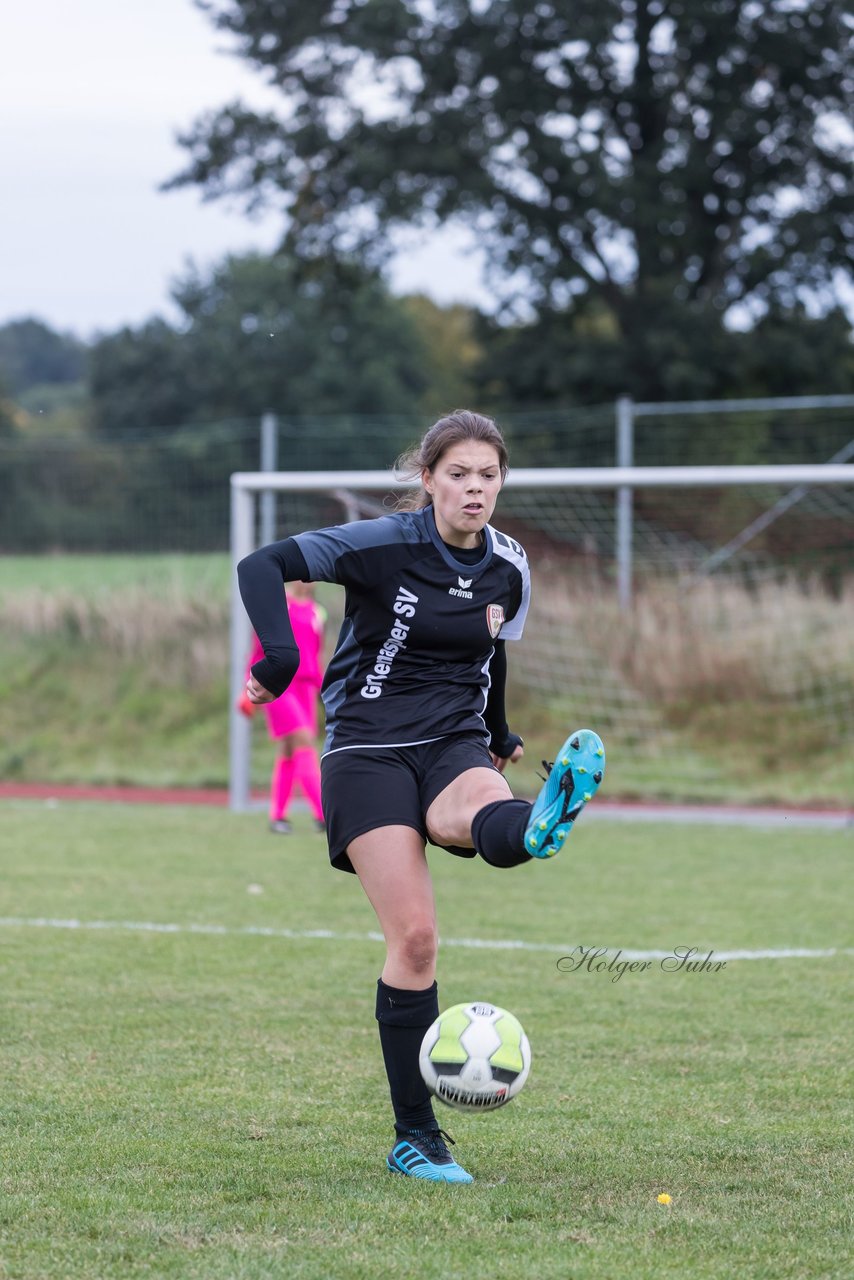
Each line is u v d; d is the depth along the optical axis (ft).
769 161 388.16
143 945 84.23
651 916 95.50
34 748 200.75
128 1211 41.91
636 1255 38.65
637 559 200.13
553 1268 37.55
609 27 364.99
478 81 378.94
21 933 87.51
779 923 93.04
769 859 122.62
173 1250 38.73
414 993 44.91
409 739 45.57
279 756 136.67
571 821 39.78
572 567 196.65
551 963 80.53
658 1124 52.06
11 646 222.69
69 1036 63.77
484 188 373.81
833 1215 42.16
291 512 209.67
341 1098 54.75
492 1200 43.21
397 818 44.68
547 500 202.39
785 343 373.40
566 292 397.19
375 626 45.75
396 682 46.03
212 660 212.43
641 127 393.50
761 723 178.60
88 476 244.83
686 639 184.65
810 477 147.95
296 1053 61.36
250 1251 38.63
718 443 286.66
